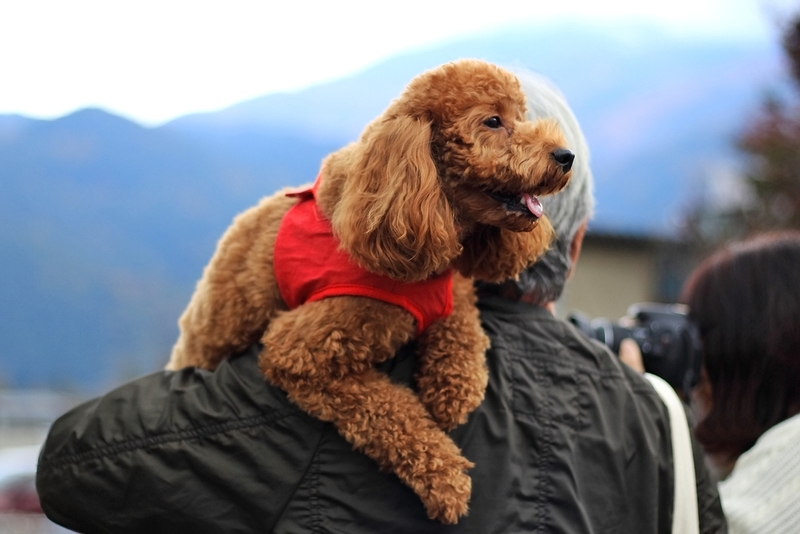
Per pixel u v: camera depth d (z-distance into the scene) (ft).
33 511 32.19
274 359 5.00
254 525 4.67
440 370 5.24
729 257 7.34
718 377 7.23
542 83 6.55
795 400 6.90
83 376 164.66
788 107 41.78
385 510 4.80
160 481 4.68
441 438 4.97
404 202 5.06
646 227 42.52
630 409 5.27
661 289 41.75
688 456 5.39
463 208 5.60
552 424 5.02
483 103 5.59
